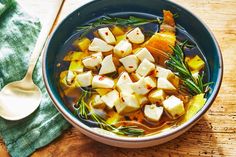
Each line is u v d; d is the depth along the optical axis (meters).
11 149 0.48
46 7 0.60
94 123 0.46
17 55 0.54
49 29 0.55
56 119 0.49
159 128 0.45
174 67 0.50
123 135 0.45
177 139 0.48
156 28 0.54
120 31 0.54
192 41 0.52
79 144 0.48
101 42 0.51
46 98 0.51
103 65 0.49
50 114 0.50
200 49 0.52
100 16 0.55
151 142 0.42
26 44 0.56
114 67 0.49
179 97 0.47
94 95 0.48
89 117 0.47
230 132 0.48
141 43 0.52
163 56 0.51
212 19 0.58
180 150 0.47
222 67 0.46
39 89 0.52
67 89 0.49
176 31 0.53
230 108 0.50
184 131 0.44
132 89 0.47
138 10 0.56
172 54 0.51
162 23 0.54
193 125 0.46
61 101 0.47
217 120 0.49
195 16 0.51
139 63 0.50
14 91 0.51
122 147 0.46
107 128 0.46
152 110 0.46
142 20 0.55
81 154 0.47
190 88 0.48
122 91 0.47
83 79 0.49
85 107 0.47
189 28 0.53
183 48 0.52
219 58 0.47
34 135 0.48
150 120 0.46
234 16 0.58
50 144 0.48
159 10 0.55
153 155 0.47
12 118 0.49
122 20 0.55
